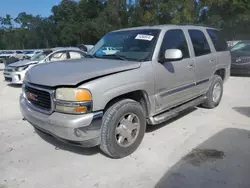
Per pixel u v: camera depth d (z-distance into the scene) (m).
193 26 4.75
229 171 2.91
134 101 3.31
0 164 3.18
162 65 3.64
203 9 27.86
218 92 5.46
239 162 3.10
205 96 5.09
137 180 2.79
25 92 3.45
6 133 4.20
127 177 2.85
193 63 4.34
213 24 26.34
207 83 4.96
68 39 45.00
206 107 5.37
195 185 2.66
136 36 3.93
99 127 2.89
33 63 8.96
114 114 3.03
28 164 3.18
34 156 3.38
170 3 26.55
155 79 3.51
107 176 2.88
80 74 2.90
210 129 4.19
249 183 2.68
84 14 45.66
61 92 2.79
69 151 3.51
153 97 3.54
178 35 4.16
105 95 2.87
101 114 2.88
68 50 9.80
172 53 3.44
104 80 2.89
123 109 3.11
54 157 3.35
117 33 4.39
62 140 2.99
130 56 3.66
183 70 4.07
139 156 3.32
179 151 3.43
